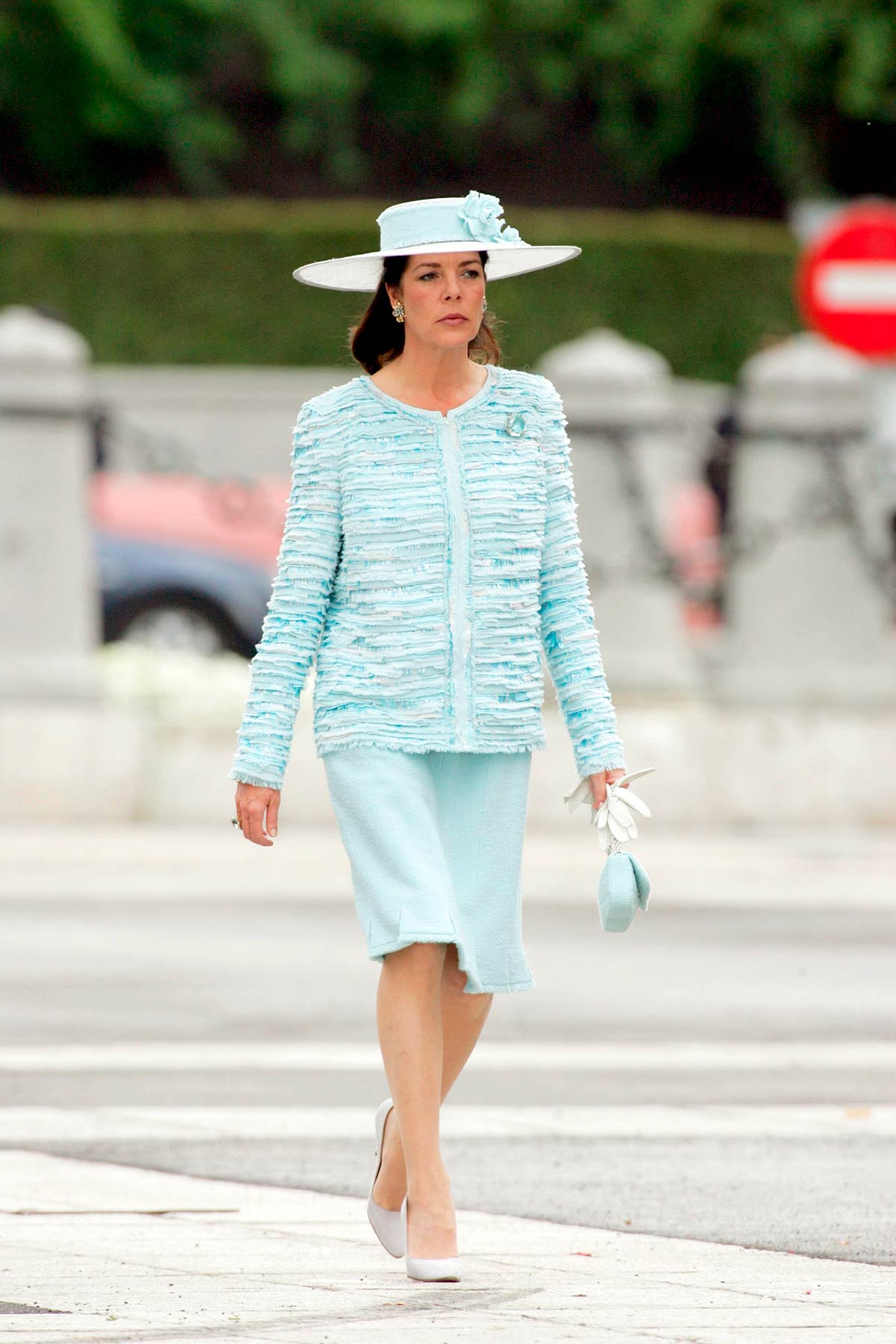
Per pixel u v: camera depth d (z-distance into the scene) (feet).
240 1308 56.49
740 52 358.84
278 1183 75.46
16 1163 78.54
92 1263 62.49
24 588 193.67
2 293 293.64
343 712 60.64
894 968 132.36
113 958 132.98
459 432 61.52
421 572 60.80
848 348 184.85
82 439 196.03
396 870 59.67
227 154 363.76
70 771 189.88
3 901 158.20
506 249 61.16
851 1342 52.85
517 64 367.25
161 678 199.93
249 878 171.63
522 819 61.77
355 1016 113.80
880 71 350.23
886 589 204.33
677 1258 63.62
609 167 375.45
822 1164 79.15
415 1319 55.31
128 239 294.66
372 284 64.28
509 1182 75.77
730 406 207.21
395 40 363.76
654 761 192.54
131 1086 94.79
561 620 62.69
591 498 201.26
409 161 373.20
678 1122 87.10
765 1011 116.88
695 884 172.14
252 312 296.51
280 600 61.41
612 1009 117.19
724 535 206.18
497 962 61.36
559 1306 56.85
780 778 194.90
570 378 202.80
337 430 61.21
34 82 354.54
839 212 360.07
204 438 234.79
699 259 301.43
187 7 358.02
